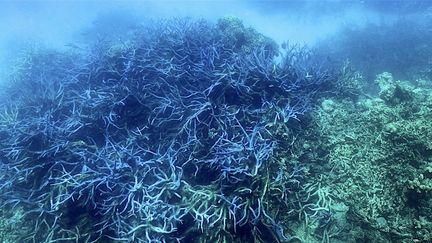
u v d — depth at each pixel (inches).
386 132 152.6
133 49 241.4
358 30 380.5
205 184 156.1
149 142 184.7
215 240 134.2
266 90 196.7
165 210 140.1
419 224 124.6
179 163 163.3
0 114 219.6
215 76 193.5
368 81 284.2
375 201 138.5
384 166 145.9
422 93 185.2
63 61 300.8
